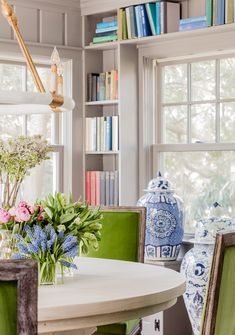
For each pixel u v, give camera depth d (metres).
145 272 3.51
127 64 5.93
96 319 2.80
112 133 5.98
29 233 3.12
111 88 6.04
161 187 5.41
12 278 1.89
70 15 6.13
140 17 5.75
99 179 6.08
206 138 5.67
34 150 3.32
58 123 6.17
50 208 3.22
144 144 5.96
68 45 6.12
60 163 6.14
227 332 2.65
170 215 5.35
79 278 3.33
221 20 5.23
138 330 4.33
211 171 5.63
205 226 4.58
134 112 5.98
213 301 2.55
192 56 5.74
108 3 5.97
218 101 5.60
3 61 5.81
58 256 3.16
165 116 5.95
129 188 5.93
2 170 3.40
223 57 5.55
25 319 1.90
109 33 6.06
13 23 3.39
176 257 5.43
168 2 5.66
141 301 2.90
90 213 3.34
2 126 5.82
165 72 5.95
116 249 4.32
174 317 5.41
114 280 3.27
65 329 2.74
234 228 4.57
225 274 2.58
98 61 6.27
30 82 5.97
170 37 5.61
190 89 5.79
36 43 5.88
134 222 4.34
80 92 6.20
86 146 6.19
